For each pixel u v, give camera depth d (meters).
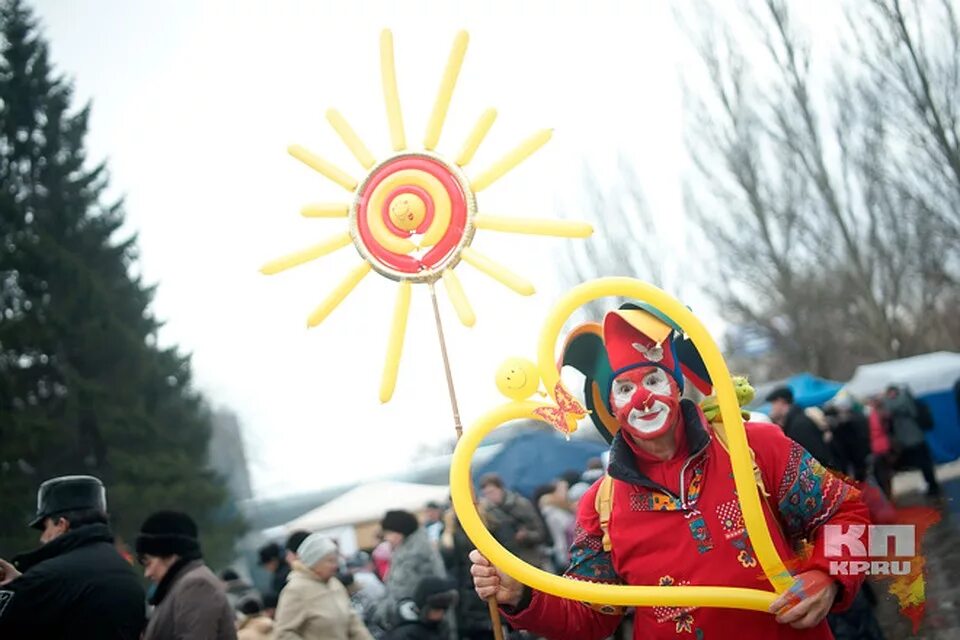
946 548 7.17
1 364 23.67
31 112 25.62
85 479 4.41
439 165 3.38
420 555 7.09
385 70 3.47
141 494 23.52
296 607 5.70
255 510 28.52
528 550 7.70
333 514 17.39
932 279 22.22
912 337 25.08
